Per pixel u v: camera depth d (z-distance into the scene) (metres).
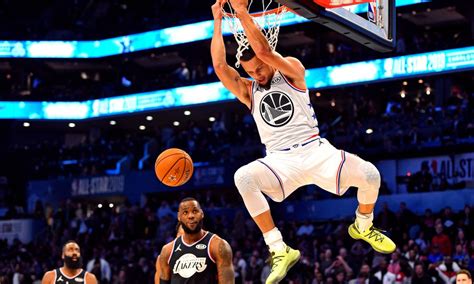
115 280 18.02
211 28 27.59
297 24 26.58
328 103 29.05
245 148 25.48
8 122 32.16
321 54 25.84
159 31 28.86
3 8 32.91
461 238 15.12
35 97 30.06
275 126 5.71
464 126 21.19
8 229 25.88
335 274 14.70
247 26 5.43
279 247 5.59
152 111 28.14
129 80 31.64
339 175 5.58
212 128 29.00
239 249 18.48
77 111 29.84
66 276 8.92
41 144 31.42
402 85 26.75
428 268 13.38
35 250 22.69
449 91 25.02
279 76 5.72
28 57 30.53
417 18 26.84
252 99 5.81
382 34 6.67
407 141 22.11
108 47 30.17
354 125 23.88
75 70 33.66
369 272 14.08
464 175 21.03
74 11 33.00
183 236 6.70
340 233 17.91
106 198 28.83
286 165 5.64
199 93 27.00
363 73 23.48
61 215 24.78
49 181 28.81
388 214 17.47
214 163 25.34
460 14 25.42
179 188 26.00
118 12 32.28
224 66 5.90
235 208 22.61
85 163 28.80
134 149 28.67
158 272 7.03
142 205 26.88
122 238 22.30
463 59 21.75
